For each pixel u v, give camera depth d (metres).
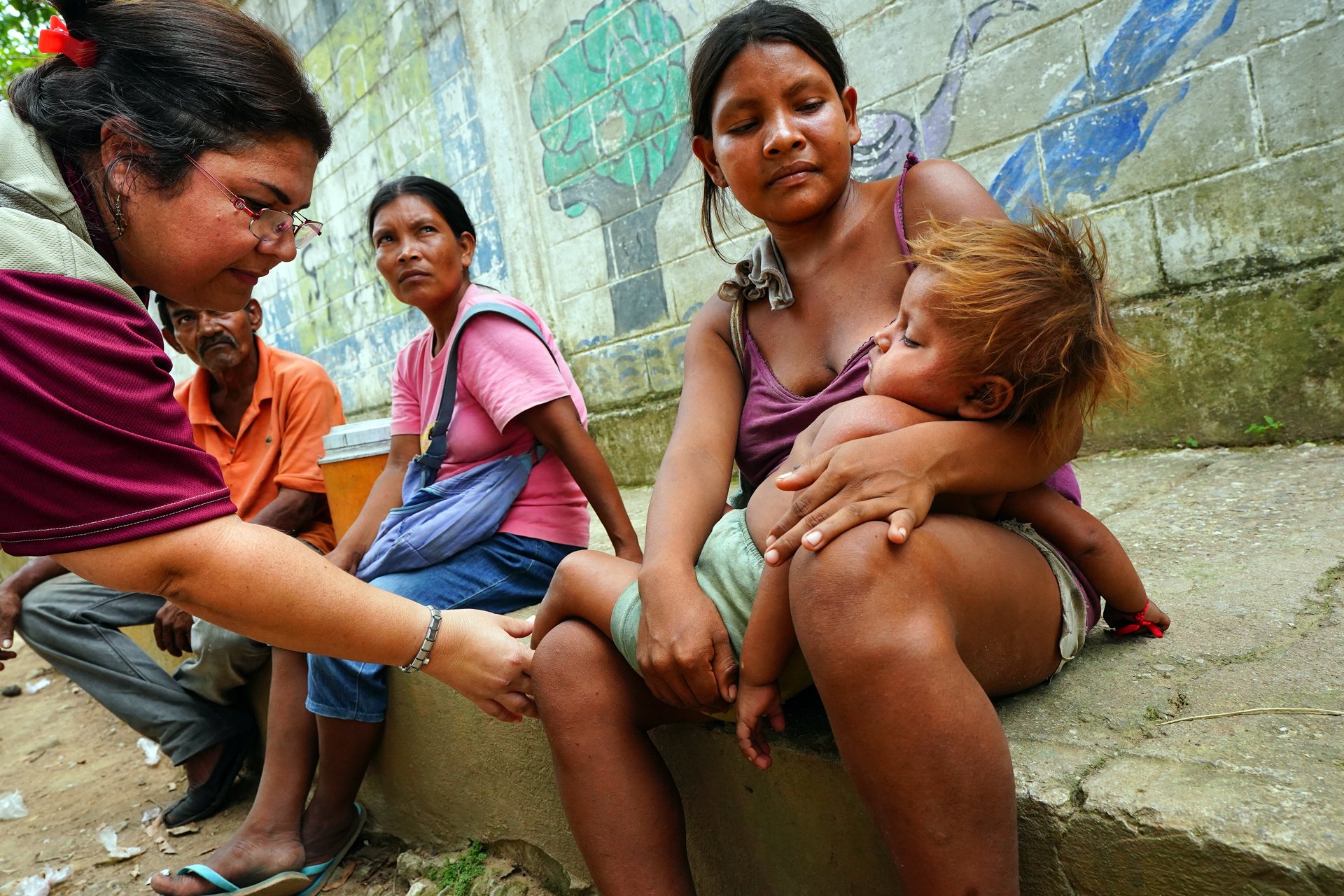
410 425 2.34
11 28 5.75
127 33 1.21
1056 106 2.95
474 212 5.39
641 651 1.17
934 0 3.17
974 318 1.07
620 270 4.50
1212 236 2.72
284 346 8.02
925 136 3.29
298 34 6.70
